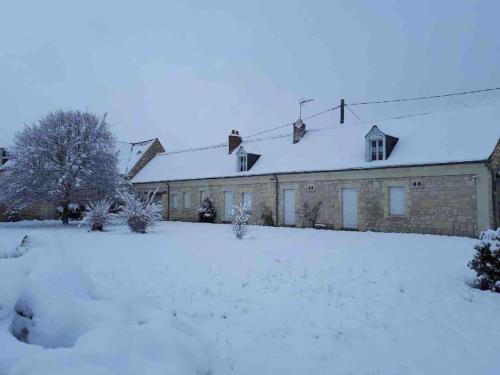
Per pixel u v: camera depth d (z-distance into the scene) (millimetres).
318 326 5172
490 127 15734
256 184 22062
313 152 20641
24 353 2555
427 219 15766
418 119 18484
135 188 29031
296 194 20078
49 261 3740
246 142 25609
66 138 20469
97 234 15555
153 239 13586
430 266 8656
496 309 5910
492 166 14703
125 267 8398
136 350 2664
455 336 4895
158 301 6012
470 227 14711
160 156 31891
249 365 4008
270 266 8672
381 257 9742
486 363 4160
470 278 7629
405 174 16422
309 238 13867
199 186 25406
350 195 18234
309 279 7543
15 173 20109
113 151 22203
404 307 5980
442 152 15781
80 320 3072
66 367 2328
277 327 5094
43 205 27078
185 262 9039
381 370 3998
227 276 7711
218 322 5238
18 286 3320
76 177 20312
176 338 2965
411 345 4621
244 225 14562
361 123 20797
